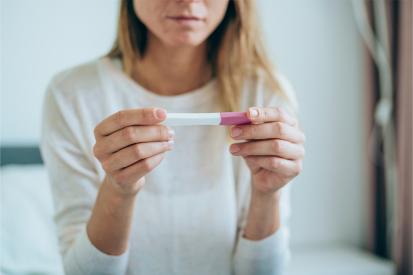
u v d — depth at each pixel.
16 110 1.55
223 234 0.65
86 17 1.58
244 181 0.67
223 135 0.66
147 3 0.55
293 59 1.76
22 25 1.54
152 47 0.65
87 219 0.63
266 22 1.72
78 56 1.58
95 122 0.65
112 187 0.53
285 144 0.52
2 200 1.36
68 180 0.64
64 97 0.65
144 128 0.48
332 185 1.82
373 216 1.71
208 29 0.56
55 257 1.33
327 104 1.80
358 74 1.82
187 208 0.64
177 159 0.65
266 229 0.61
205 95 0.67
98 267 0.56
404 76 1.47
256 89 0.69
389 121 1.64
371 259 1.63
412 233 1.45
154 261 0.64
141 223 0.63
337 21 1.79
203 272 0.65
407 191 1.47
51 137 0.65
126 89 0.66
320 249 1.75
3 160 1.50
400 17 1.53
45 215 1.37
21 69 1.54
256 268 0.62
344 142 1.82
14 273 1.29
